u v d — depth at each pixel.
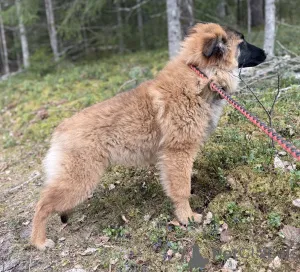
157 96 0.73
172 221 0.75
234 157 0.83
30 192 1.01
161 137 0.74
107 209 0.84
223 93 0.69
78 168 0.70
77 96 1.66
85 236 0.78
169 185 0.74
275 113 0.98
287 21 2.29
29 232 0.83
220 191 0.78
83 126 0.72
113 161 0.74
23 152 1.29
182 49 0.79
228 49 0.76
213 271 0.63
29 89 1.97
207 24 0.80
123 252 0.71
